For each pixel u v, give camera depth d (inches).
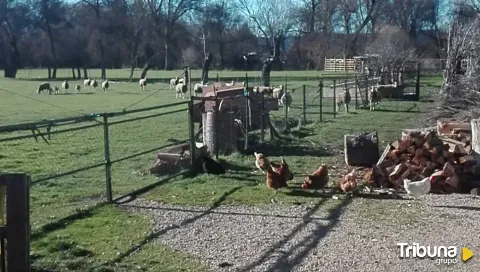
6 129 333.4
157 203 408.5
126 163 570.3
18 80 3090.6
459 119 748.6
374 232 336.8
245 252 302.7
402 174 455.8
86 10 3659.0
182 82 1953.7
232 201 413.4
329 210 387.2
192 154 516.1
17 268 257.3
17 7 3693.4
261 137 698.8
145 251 303.9
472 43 1055.6
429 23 3511.3
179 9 3604.8
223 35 3752.5
